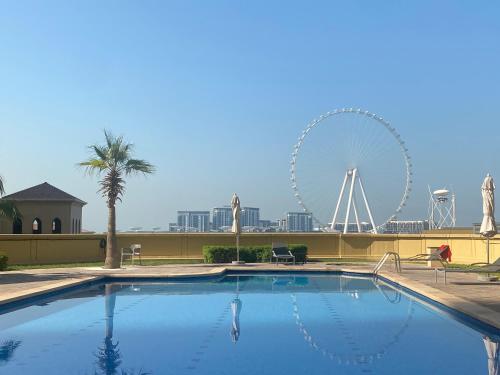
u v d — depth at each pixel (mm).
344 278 18750
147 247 25625
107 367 6754
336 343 8141
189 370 6617
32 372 6500
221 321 10078
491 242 21938
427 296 12406
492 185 17703
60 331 9078
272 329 9289
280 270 20188
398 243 26031
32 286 13789
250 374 6430
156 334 8836
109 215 19969
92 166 19594
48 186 32938
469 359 7121
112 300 12938
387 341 8281
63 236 24344
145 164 20094
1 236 22547
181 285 16375
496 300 11156
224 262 24031
